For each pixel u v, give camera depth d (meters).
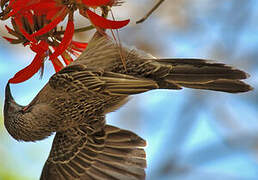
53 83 8.84
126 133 9.56
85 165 9.48
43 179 9.74
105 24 7.95
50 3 8.12
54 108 9.03
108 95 8.53
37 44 8.23
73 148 9.55
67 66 8.60
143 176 9.45
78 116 9.09
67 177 9.54
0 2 8.23
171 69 8.69
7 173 12.12
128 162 9.49
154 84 8.27
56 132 9.77
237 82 8.61
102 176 9.47
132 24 14.33
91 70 8.53
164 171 14.07
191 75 8.67
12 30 8.42
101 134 9.49
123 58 8.73
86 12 8.10
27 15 8.35
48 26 8.00
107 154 9.49
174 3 15.05
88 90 8.62
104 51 8.78
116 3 8.34
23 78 8.35
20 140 9.34
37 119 9.14
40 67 8.58
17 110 9.30
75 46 9.02
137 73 8.78
